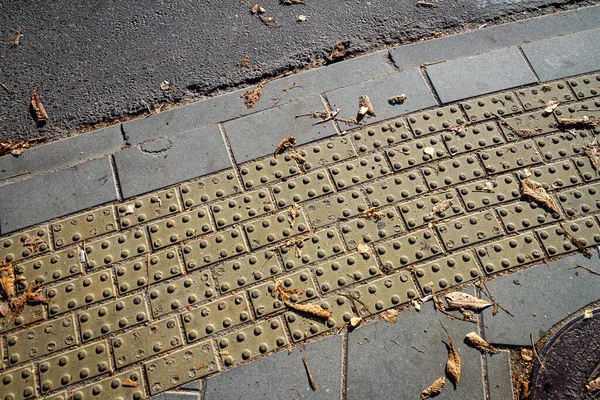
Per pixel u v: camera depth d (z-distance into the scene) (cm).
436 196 217
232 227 213
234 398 190
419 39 252
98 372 193
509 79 239
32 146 231
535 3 259
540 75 240
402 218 213
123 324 199
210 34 254
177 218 215
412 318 198
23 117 237
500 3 259
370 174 221
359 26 254
